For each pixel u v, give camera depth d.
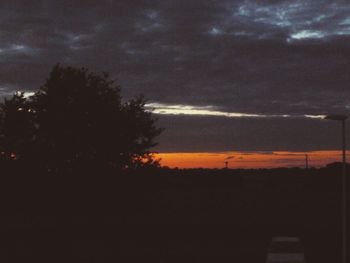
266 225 48.69
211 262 32.06
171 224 50.19
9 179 57.56
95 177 56.66
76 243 40.12
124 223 50.97
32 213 57.88
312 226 47.88
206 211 61.44
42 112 58.12
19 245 38.81
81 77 59.12
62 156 57.66
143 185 58.56
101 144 57.31
